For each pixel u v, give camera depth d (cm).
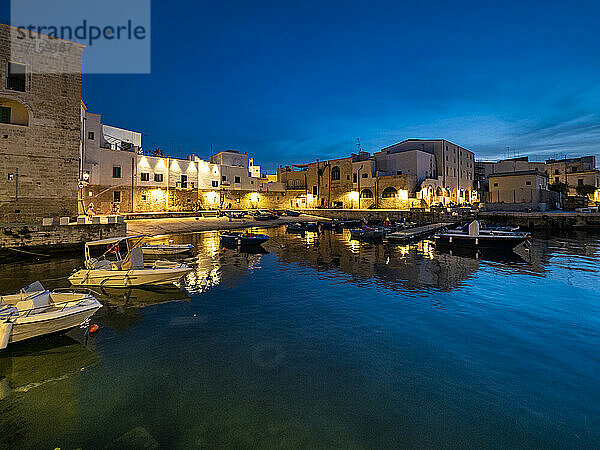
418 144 5991
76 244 2164
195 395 625
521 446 494
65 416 567
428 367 725
